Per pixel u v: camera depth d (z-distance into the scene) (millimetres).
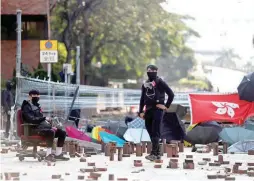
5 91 58781
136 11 136500
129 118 59844
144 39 151750
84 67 139375
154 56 173250
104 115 76562
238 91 54438
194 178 33562
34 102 42188
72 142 46438
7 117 57625
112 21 135750
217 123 56531
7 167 38438
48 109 55000
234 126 56688
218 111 55406
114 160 42781
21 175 34375
